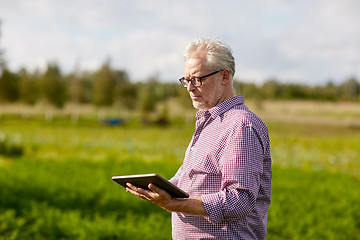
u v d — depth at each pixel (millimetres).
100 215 6109
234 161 2000
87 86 65750
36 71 50219
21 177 8688
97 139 22844
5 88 45562
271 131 35812
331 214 6438
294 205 6910
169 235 4965
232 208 1952
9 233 5086
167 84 75250
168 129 34969
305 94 96938
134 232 4938
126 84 59031
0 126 31703
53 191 7363
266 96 81000
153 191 2029
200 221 2141
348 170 14336
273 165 12586
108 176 9523
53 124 36594
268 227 5555
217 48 2164
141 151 18062
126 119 45688
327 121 49750
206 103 2223
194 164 2174
